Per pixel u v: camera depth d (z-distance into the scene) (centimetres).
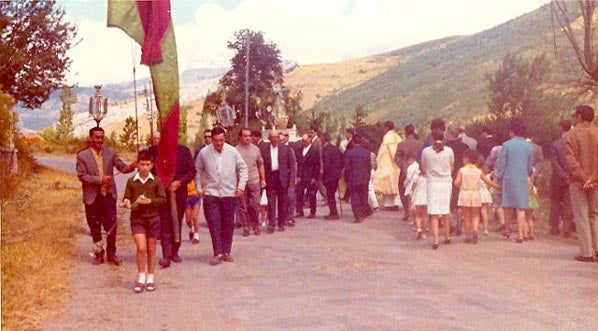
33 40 3091
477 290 923
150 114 1134
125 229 1530
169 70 1100
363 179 1742
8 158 2122
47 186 2330
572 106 2973
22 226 1351
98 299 877
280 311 816
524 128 1381
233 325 757
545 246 1309
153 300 879
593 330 731
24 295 838
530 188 1400
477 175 1343
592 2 1941
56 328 739
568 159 1142
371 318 779
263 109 5053
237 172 1187
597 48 2030
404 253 1238
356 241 1402
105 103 1505
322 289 936
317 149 1869
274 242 1392
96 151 1124
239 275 1043
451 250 1267
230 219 1162
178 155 1137
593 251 1142
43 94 3170
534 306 836
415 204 1423
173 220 1132
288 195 1683
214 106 7031
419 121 14200
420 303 850
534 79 3119
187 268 1105
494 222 1664
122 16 1080
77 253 1199
